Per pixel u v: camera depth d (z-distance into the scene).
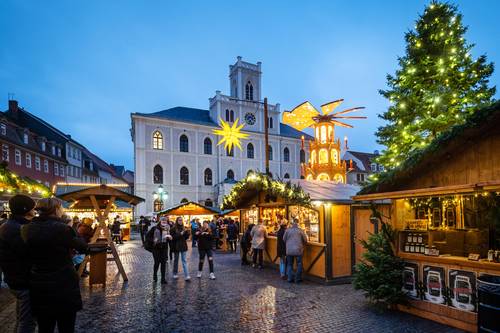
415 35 14.05
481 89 12.46
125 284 9.13
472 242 6.13
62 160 45.94
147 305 7.11
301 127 22.02
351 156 57.19
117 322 6.06
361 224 9.97
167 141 41.16
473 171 5.56
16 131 35.94
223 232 18.00
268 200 12.69
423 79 13.19
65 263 3.68
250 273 10.89
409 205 7.04
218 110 44.78
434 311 5.97
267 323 5.96
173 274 9.98
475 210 6.61
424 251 6.23
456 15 13.58
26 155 36.34
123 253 16.72
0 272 8.09
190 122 42.19
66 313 3.65
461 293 5.56
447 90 12.30
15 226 4.02
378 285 6.67
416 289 6.29
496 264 5.04
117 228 22.20
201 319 6.20
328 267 9.18
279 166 47.94
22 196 4.24
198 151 42.88
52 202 3.76
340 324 5.85
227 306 7.00
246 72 47.47
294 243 9.43
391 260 6.61
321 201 9.38
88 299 7.61
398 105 13.69
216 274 10.67
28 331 4.02
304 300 7.45
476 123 5.25
